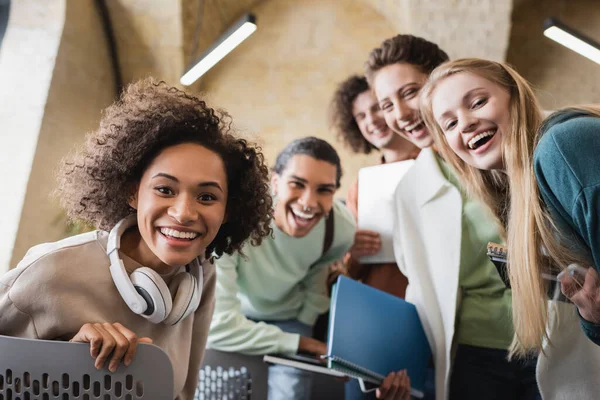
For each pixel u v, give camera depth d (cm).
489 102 156
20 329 124
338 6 561
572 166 117
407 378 200
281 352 221
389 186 249
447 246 203
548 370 158
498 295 196
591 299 131
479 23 490
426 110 173
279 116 545
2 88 468
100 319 121
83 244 128
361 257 247
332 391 230
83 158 133
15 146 452
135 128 128
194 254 124
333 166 236
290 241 234
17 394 106
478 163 161
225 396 223
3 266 423
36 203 446
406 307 208
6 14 484
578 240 127
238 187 139
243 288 238
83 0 502
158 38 536
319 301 247
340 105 307
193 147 126
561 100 516
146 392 106
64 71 482
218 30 575
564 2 535
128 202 132
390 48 249
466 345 198
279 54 557
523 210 145
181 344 138
